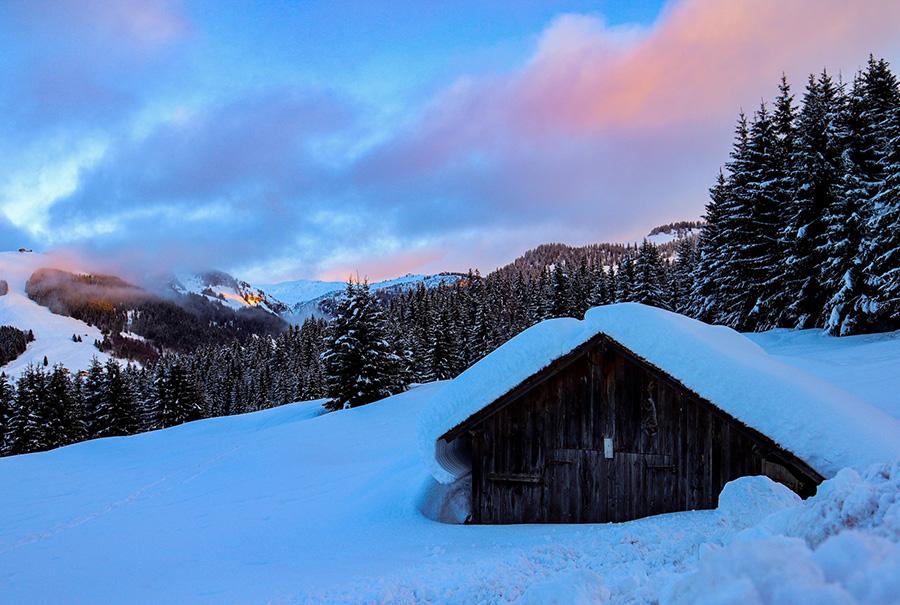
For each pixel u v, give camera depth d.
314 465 19.70
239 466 21.12
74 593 8.79
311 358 92.25
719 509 7.62
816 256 27.52
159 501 16.42
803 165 28.23
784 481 9.12
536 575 6.17
